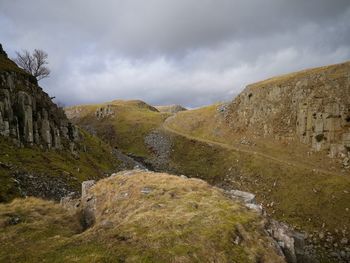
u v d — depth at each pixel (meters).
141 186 26.08
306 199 63.66
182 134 129.75
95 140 96.06
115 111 187.25
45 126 61.00
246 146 98.81
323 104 81.56
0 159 42.62
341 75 82.62
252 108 109.12
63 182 48.00
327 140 77.38
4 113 51.94
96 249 15.51
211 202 23.05
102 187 28.42
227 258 16.20
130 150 132.38
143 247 16.00
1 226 18.47
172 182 27.42
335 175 66.50
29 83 67.62
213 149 103.62
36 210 22.50
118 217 21.88
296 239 22.27
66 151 65.62
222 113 128.25
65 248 15.73
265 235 19.69
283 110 95.81
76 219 22.80
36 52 90.69
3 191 34.72
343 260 47.53
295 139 86.88
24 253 15.06
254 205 25.14
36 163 49.12
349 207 56.94
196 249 16.30
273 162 80.44
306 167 73.12
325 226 55.34
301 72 101.88
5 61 69.38
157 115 177.62
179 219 19.39
